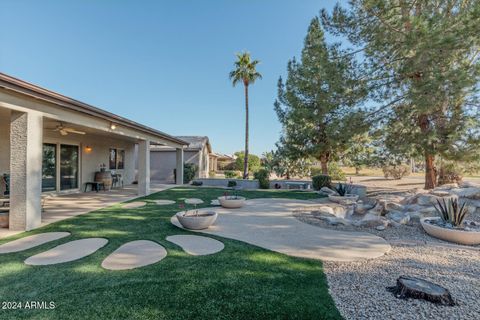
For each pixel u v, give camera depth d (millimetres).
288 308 2676
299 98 15188
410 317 2502
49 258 4039
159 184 16766
